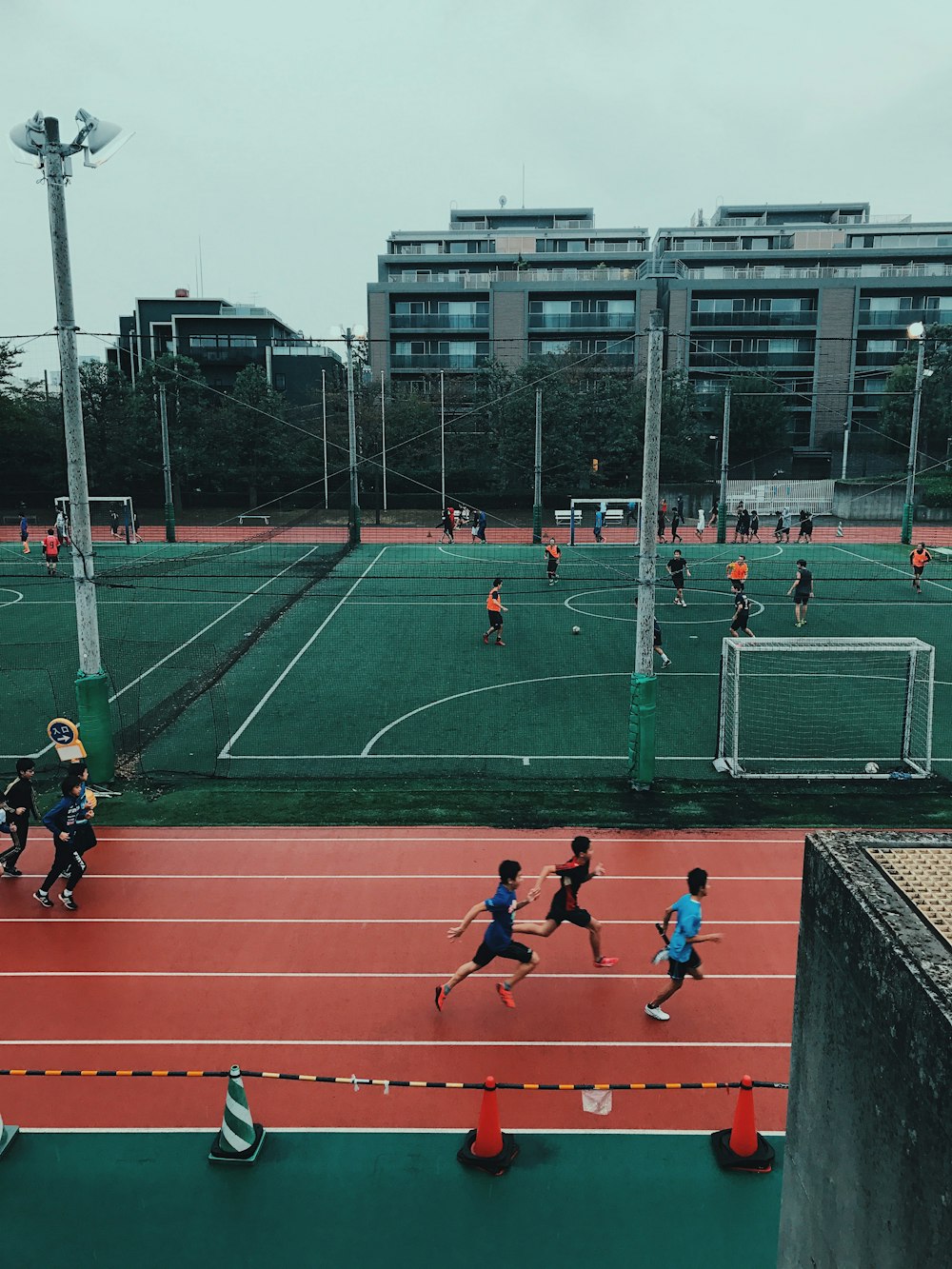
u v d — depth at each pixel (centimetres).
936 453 6050
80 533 1462
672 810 1455
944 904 284
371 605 2970
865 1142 279
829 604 3019
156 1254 657
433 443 5841
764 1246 664
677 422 5909
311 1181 720
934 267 6494
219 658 2331
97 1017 931
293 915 1137
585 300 6656
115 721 1870
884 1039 267
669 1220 686
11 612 2845
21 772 1230
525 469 5859
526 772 1611
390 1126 781
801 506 5903
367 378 6694
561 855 1302
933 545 4500
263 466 5806
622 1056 876
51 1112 797
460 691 2056
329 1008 948
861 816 1430
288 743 1750
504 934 920
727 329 6575
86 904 1162
